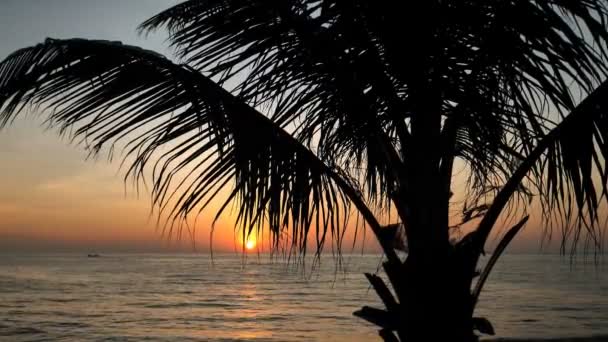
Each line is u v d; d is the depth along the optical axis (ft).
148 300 113.09
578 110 8.70
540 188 9.01
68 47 9.12
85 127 9.21
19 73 8.94
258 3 9.06
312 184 8.95
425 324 9.45
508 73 8.54
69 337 65.82
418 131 9.70
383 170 11.10
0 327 73.61
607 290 136.87
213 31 9.22
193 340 63.87
